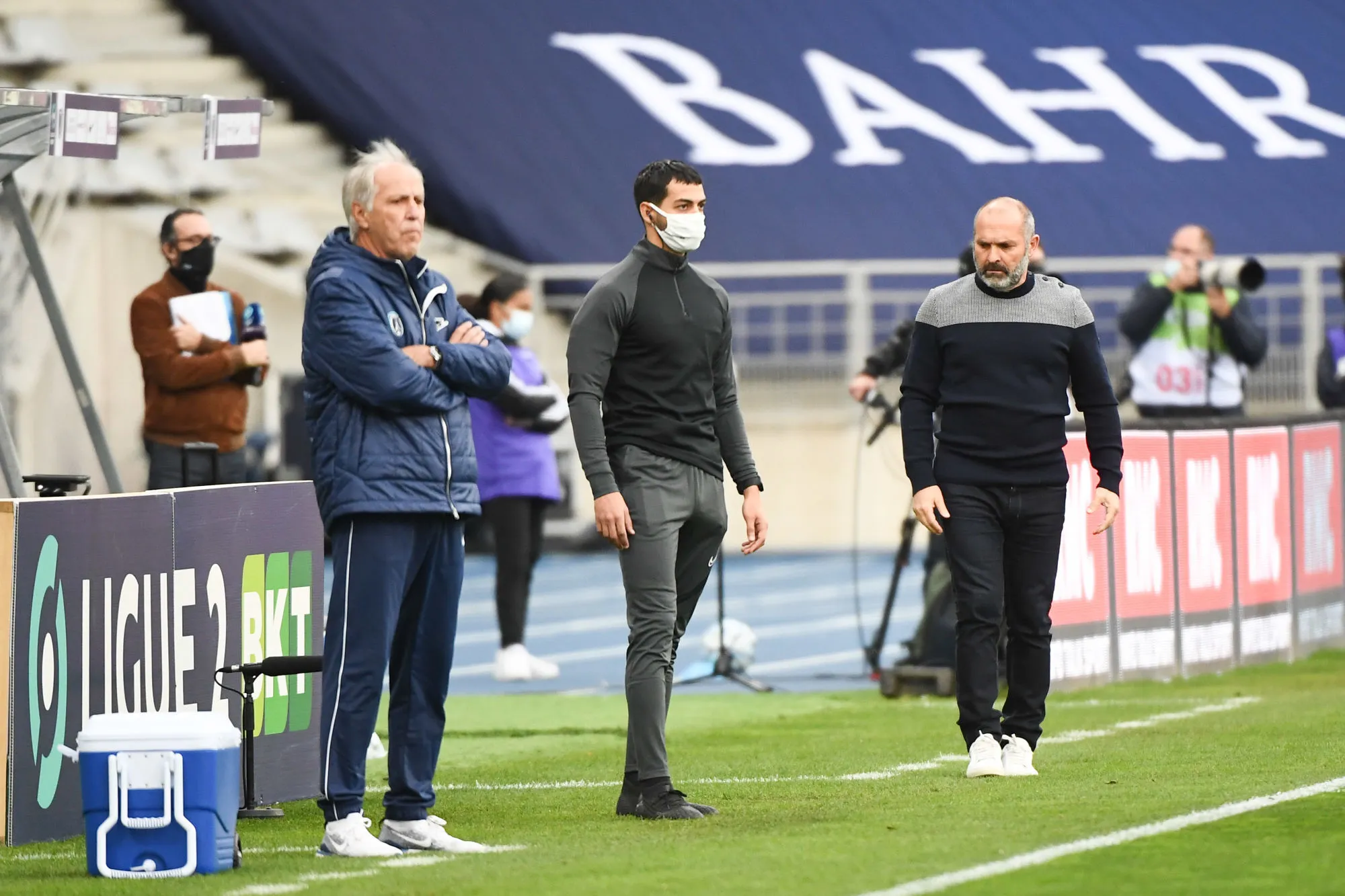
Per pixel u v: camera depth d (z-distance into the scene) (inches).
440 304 850.8
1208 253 1991.9
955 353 1054.4
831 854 799.7
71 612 931.3
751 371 3171.8
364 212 825.5
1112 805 925.2
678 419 929.5
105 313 2847.0
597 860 799.7
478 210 3189.0
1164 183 3270.2
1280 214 3225.9
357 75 3292.3
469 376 827.4
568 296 3144.7
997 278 1043.3
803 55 3476.9
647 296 925.2
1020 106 3405.5
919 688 1583.4
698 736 1336.1
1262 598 1771.7
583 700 1594.5
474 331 852.0
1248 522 1758.1
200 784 795.4
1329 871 746.8
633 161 3267.7
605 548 3196.4
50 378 2765.7
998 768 1048.2
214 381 1526.8
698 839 853.2
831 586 2714.1
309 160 3228.3
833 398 3159.5
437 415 826.8
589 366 915.4
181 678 995.9
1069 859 778.2
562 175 3235.7
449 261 3154.5
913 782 1048.8
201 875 791.1
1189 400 1987.0
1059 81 3459.6
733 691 1670.8
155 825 792.3
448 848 845.8
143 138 3117.6
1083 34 3548.2
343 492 816.3
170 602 989.8
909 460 1064.8
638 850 823.7
